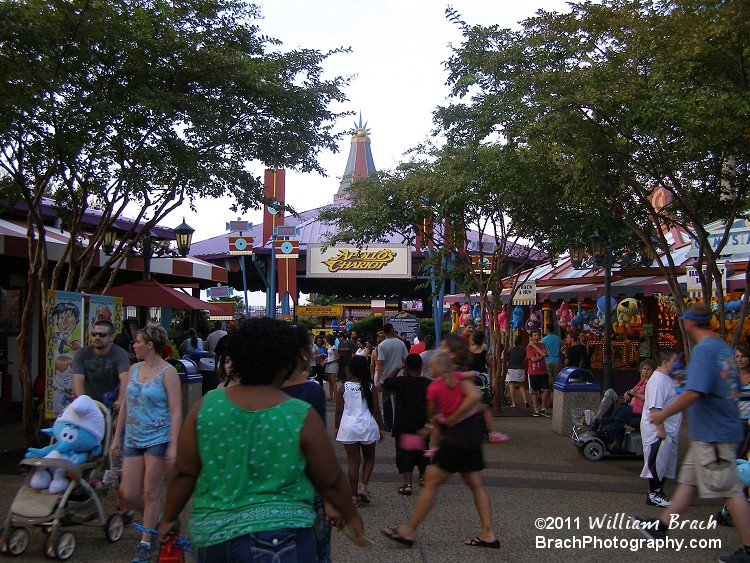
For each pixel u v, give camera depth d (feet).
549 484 31.24
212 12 38.40
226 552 10.09
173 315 94.48
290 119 39.88
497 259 61.77
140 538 22.67
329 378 65.98
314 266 127.54
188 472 10.88
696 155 34.42
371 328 126.00
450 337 22.77
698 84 35.09
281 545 10.11
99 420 22.09
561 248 57.06
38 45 32.99
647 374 36.24
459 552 21.56
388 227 64.59
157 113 34.99
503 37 41.45
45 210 55.42
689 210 34.91
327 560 15.24
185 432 10.86
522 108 38.78
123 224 63.93
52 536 20.40
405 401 28.55
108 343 24.88
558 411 45.50
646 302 67.15
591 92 33.88
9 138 34.04
